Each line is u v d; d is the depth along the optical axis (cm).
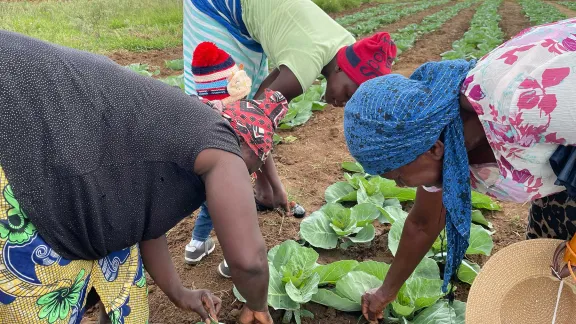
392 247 317
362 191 389
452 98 157
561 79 141
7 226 141
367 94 167
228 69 232
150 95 155
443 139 163
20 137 135
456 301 274
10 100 133
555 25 156
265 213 381
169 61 889
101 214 153
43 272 154
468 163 162
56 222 147
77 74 145
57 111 139
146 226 168
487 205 378
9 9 1381
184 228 360
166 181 158
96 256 167
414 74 178
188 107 160
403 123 156
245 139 205
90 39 1068
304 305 289
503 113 146
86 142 144
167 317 279
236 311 279
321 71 281
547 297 189
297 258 290
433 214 212
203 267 318
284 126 563
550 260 183
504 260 186
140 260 198
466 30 1473
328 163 482
